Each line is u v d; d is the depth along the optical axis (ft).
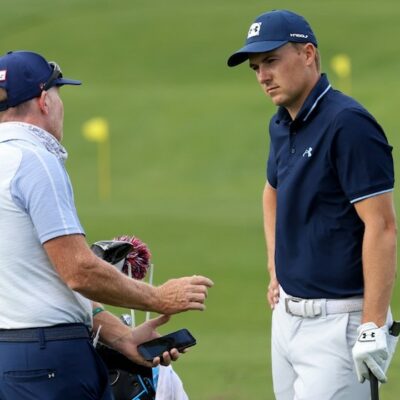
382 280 62.69
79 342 57.41
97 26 522.47
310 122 65.05
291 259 66.44
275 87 65.77
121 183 354.13
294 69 65.36
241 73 458.91
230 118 402.11
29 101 58.39
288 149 66.49
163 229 248.11
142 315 157.17
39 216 55.77
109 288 56.08
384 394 111.14
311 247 65.51
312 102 64.85
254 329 159.22
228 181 353.10
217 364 131.85
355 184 63.10
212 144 382.22
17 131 57.62
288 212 66.23
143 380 62.23
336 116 63.72
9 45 512.63
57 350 56.75
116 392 61.87
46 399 56.75
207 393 116.06
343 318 65.16
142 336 60.75
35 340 56.54
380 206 63.05
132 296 56.75
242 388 118.32
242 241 233.14
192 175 359.87
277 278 67.82
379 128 63.98
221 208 284.41
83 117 412.57
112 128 402.11
